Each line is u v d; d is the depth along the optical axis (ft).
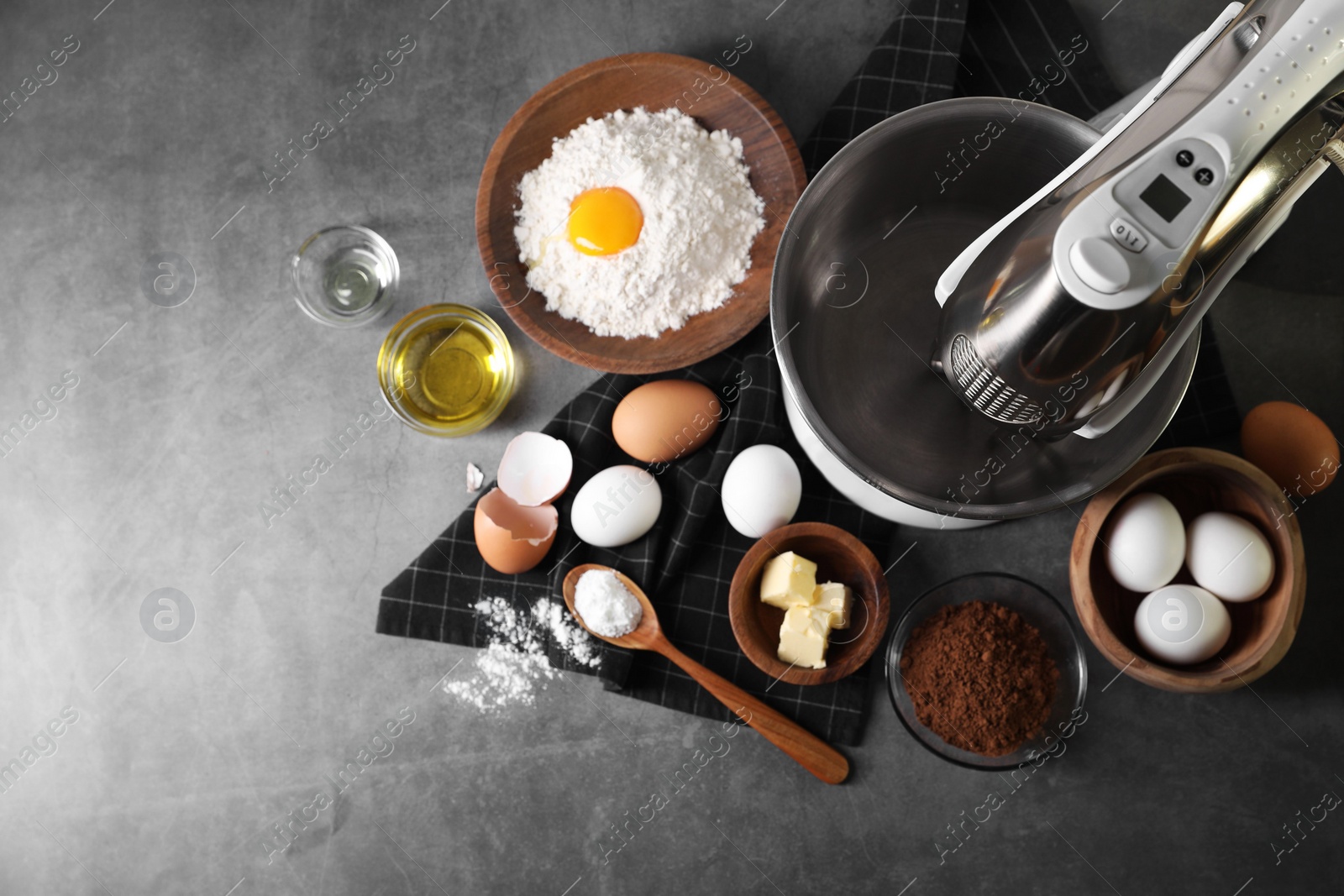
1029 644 2.40
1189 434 2.49
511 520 2.46
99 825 2.60
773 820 2.51
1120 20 2.59
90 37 2.69
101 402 2.66
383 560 2.60
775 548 2.40
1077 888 2.48
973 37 2.57
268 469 2.63
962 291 2.11
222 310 2.65
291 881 2.57
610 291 2.43
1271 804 2.47
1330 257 2.51
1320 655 2.48
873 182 2.29
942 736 2.40
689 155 2.45
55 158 2.68
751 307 2.47
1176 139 1.85
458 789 2.56
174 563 2.63
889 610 2.40
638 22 2.64
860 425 2.33
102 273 2.67
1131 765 2.49
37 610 2.64
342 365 2.64
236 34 2.68
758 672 2.49
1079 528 2.34
